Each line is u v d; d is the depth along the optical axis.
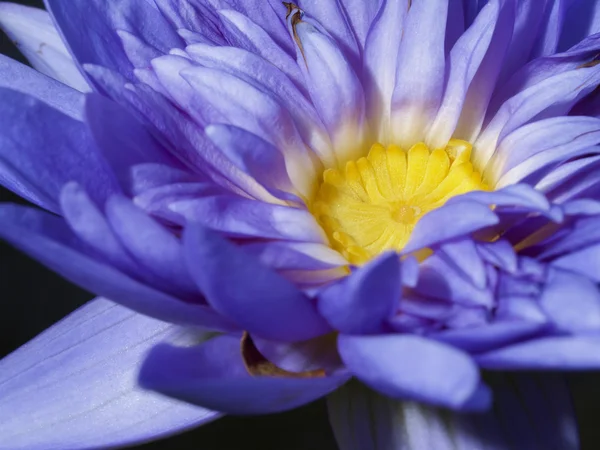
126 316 0.19
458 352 0.15
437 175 0.20
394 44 0.20
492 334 0.15
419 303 0.17
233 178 0.18
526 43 0.20
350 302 0.16
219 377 0.17
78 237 0.17
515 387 0.19
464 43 0.19
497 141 0.19
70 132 0.17
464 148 0.20
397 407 0.18
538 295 0.16
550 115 0.19
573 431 0.19
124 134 0.17
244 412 0.16
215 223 0.17
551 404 0.19
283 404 0.17
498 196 0.17
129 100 0.18
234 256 0.15
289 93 0.19
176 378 0.16
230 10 0.19
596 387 0.26
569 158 0.18
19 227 0.15
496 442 0.18
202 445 0.26
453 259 0.17
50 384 0.19
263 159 0.18
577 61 0.19
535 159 0.18
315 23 0.19
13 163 0.17
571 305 0.16
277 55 0.19
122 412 0.19
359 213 0.20
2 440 0.19
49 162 0.17
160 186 0.17
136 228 0.16
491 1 0.19
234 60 0.19
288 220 0.18
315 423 0.26
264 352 0.17
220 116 0.18
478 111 0.20
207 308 0.17
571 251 0.17
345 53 0.20
